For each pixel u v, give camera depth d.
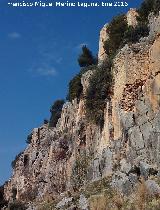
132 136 40.97
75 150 51.91
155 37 43.31
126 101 43.62
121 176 38.31
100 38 59.41
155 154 38.00
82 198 39.25
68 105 59.56
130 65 44.28
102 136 47.00
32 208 50.62
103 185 40.03
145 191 34.03
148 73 43.03
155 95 40.94
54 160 57.94
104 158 43.66
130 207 33.66
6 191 73.56
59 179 55.44
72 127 55.97
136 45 44.75
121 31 54.97
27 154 68.31
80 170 48.44
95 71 50.88
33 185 62.41
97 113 48.66
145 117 40.88
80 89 56.00
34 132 68.69
